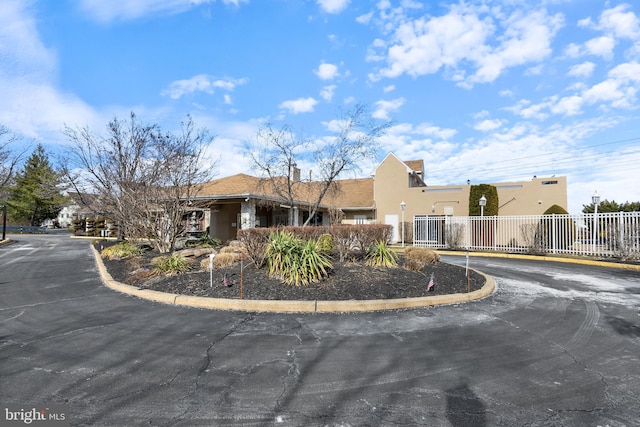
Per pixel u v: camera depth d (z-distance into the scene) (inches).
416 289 280.7
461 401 122.1
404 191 1015.6
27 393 127.2
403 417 112.0
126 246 547.2
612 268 485.1
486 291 295.7
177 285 293.6
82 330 199.3
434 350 169.6
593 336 191.8
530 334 194.4
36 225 2052.2
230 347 172.6
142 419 110.3
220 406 118.3
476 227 777.6
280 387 131.8
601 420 111.1
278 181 728.3
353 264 338.3
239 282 287.0
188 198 548.7
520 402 121.6
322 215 1061.8
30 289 318.7
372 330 199.3
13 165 1206.3
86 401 121.5
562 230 647.8
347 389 130.4
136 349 170.1
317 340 182.5
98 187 592.4
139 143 563.5
